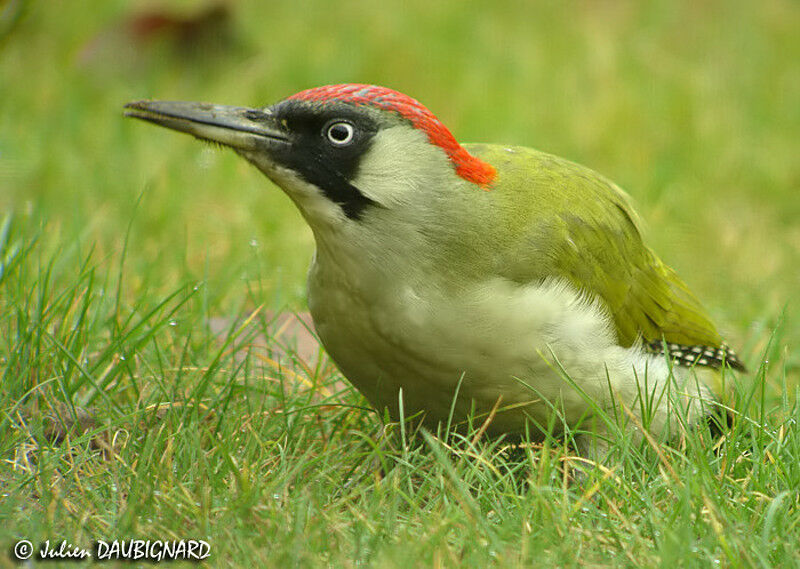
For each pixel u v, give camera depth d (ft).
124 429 25.07
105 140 43.88
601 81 53.88
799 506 22.52
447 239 23.72
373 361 24.79
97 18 53.57
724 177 48.24
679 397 25.55
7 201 38.34
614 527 21.59
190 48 51.96
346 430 26.91
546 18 61.52
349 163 23.40
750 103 53.98
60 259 32.19
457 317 23.73
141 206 38.96
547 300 24.22
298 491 22.63
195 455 23.47
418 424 25.95
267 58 52.42
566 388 24.58
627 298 26.58
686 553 20.24
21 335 26.14
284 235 38.58
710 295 39.50
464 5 61.62
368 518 21.39
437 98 51.60
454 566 19.88
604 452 25.40
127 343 28.25
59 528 21.24
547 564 20.12
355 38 55.62
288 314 32.55
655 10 62.69
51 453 23.70
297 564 19.95
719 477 23.67
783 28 62.39
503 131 48.62
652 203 44.55
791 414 25.70
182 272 33.71
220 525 21.04
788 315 35.60
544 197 25.45
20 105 45.75
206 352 29.04
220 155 42.91
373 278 23.73
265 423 25.80
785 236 44.78
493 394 24.53
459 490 21.86
